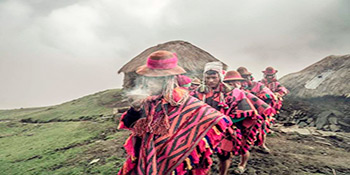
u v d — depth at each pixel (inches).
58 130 391.2
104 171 182.4
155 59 79.3
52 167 215.3
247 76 215.9
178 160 76.7
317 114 366.9
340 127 316.2
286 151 209.8
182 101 81.0
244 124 137.4
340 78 421.1
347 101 378.9
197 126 78.6
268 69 306.5
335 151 219.8
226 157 123.6
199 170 83.3
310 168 167.9
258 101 154.1
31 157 261.7
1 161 261.6
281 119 373.7
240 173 152.2
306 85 464.1
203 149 78.0
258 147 208.1
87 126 378.6
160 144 78.4
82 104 588.7
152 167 75.5
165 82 80.1
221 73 136.3
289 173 156.8
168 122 79.0
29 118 540.7
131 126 84.8
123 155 215.0
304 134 285.4
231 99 134.6
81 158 225.6
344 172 161.8
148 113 80.5
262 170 159.6
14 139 380.2
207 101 135.3
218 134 79.6
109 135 309.4
